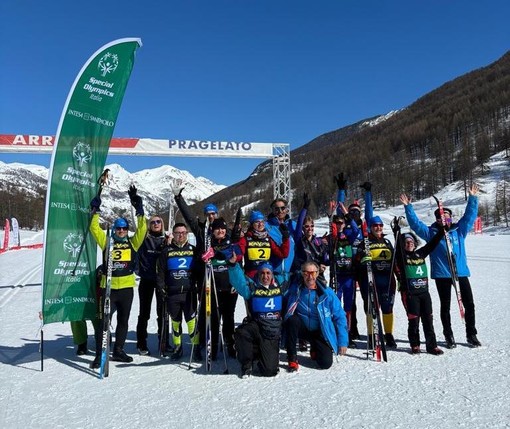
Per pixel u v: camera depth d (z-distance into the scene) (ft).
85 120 18.26
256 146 62.39
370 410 12.72
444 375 15.55
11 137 54.70
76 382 15.72
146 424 12.12
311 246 20.43
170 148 59.62
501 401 13.10
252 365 16.74
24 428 12.00
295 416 12.42
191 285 18.37
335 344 16.89
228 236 19.04
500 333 20.89
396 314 26.32
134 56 19.35
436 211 19.40
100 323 17.94
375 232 19.92
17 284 43.06
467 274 19.10
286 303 17.76
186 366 17.62
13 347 20.65
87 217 18.33
